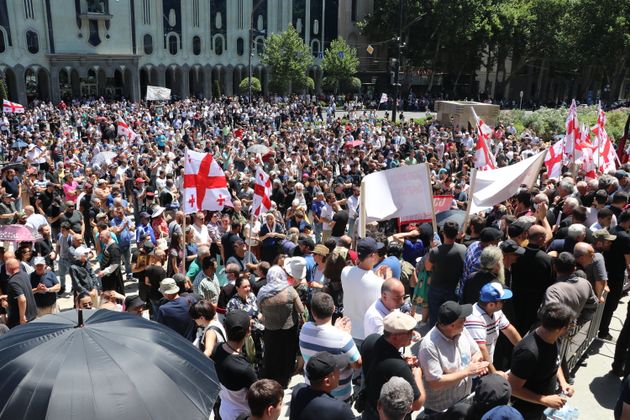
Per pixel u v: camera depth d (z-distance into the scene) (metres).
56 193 13.68
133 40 56.53
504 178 9.79
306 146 23.64
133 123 33.69
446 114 38.34
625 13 61.44
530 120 35.97
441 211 10.30
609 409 6.08
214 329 5.72
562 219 9.06
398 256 7.92
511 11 63.19
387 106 62.09
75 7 52.81
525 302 6.44
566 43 64.31
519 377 4.40
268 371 6.32
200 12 59.69
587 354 7.30
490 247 6.00
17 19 49.91
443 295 6.93
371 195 7.92
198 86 61.91
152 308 7.82
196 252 9.66
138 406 3.05
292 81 59.34
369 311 5.31
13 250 9.62
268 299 6.20
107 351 3.28
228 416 4.96
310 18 65.25
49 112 38.97
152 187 16.16
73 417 2.89
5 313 8.11
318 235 13.73
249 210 12.99
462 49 65.06
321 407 3.88
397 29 63.97
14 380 3.04
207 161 9.45
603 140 14.07
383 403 3.65
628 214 7.37
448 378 4.47
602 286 6.53
